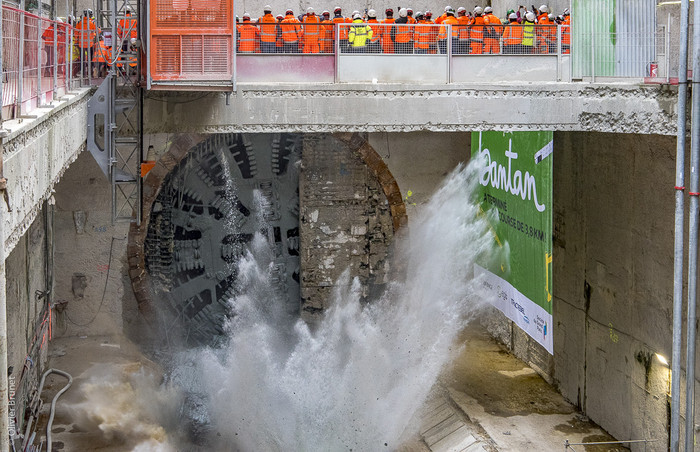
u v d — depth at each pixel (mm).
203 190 24312
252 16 22891
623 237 16750
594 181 18031
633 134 16125
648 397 15852
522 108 15164
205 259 24406
